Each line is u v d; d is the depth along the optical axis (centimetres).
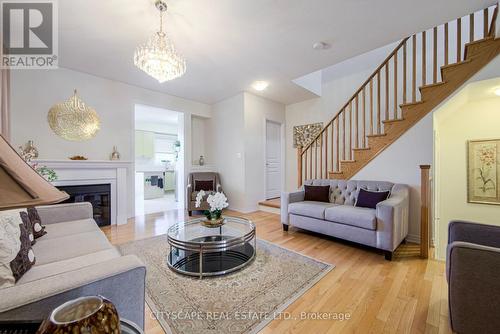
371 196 293
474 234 162
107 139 384
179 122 513
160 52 220
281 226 369
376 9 218
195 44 276
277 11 218
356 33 259
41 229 178
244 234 236
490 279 114
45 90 329
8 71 266
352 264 229
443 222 360
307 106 528
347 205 318
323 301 168
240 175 469
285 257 245
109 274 91
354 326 143
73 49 284
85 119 354
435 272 213
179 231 252
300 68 347
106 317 58
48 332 51
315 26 244
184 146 498
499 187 321
